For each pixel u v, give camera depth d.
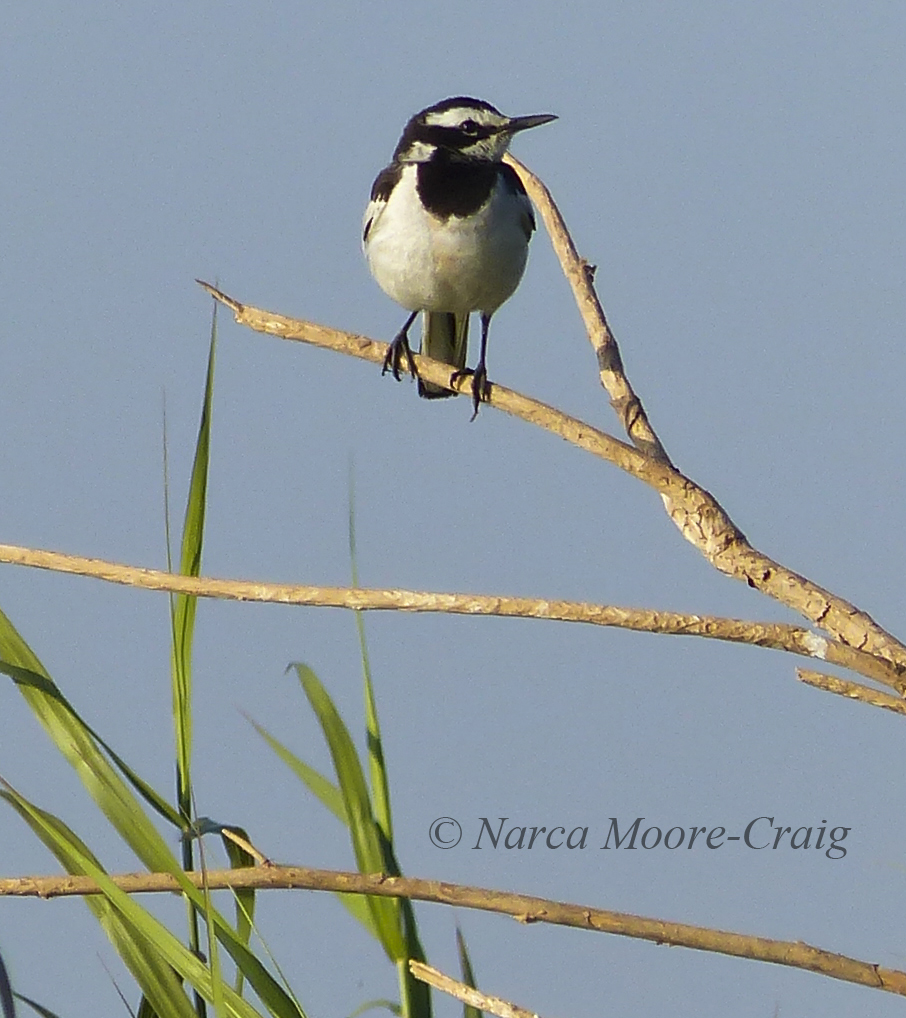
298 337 8.47
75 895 6.60
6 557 6.64
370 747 8.05
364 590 6.19
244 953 6.93
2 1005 6.87
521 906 5.71
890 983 5.38
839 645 5.79
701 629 5.82
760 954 5.46
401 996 7.61
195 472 8.12
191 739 7.82
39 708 7.56
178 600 7.96
